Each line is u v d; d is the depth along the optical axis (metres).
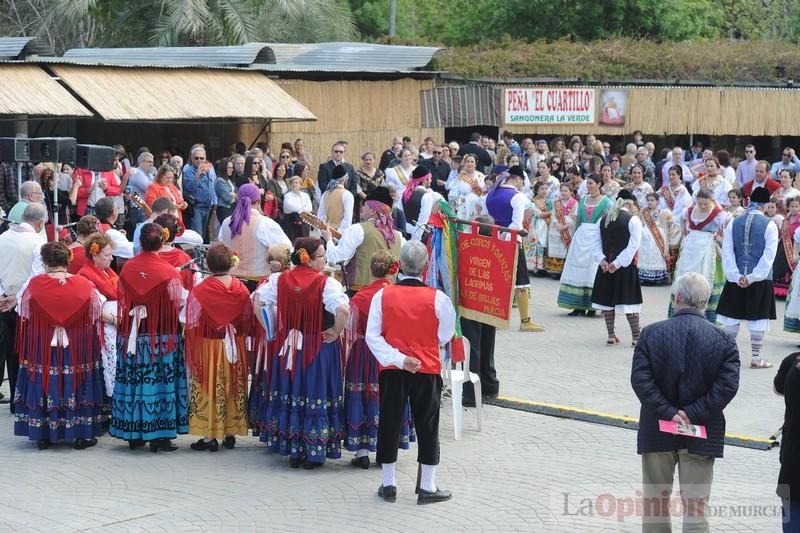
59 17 31.92
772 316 12.02
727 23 38.22
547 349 12.85
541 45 25.30
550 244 18.05
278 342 8.45
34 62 17.67
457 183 16.11
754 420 9.92
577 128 24.73
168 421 8.74
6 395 10.55
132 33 31.89
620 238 12.77
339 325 8.23
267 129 20.97
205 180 16.81
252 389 8.83
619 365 12.07
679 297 6.40
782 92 25.78
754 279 11.80
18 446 8.98
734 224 11.95
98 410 8.95
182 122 20.77
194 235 10.68
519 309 13.85
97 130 21.22
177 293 8.65
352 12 38.25
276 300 8.45
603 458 8.73
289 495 7.86
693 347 6.21
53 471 8.34
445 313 7.62
